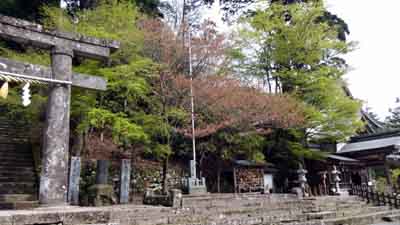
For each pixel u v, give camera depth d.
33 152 12.77
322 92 17.27
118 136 11.78
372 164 22.05
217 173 17.19
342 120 17.45
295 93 17.36
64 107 7.10
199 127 14.05
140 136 11.65
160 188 14.98
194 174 12.80
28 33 6.93
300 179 16.50
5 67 6.55
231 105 14.04
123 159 11.90
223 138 15.59
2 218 4.31
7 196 9.58
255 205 12.13
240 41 17.92
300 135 17.83
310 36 17.92
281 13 19.06
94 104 11.50
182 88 13.21
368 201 16.47
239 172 16.88
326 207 13.63
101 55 7.86
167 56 13.73
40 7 17.30
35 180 11.52
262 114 14.71
